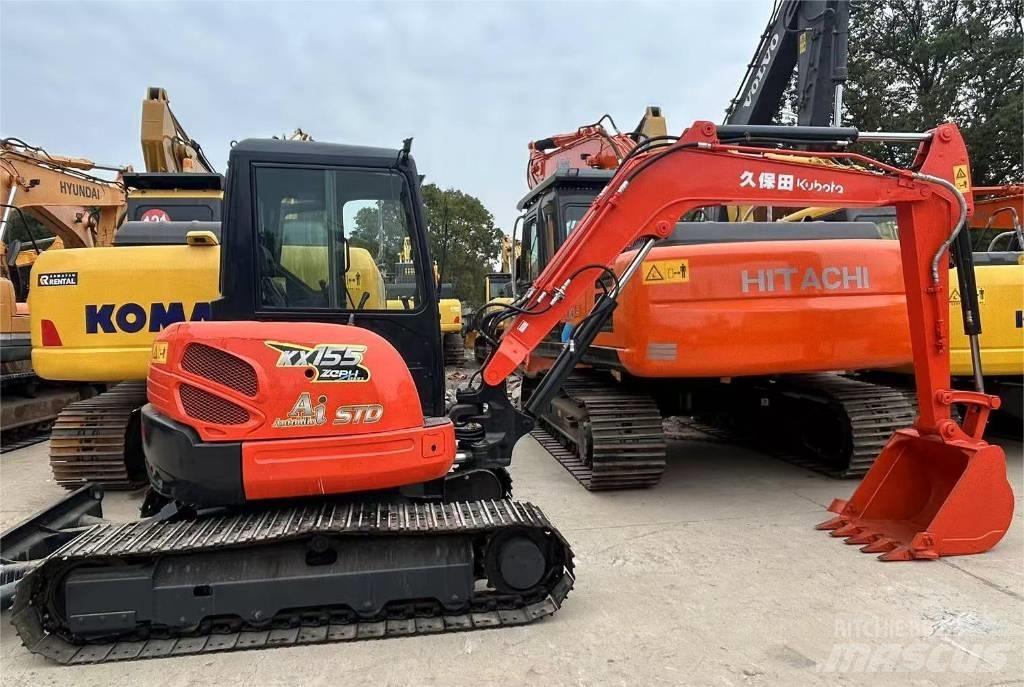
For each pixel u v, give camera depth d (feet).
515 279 26.35
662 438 17.83
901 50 77.30
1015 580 12.01
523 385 27.45
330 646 10.18
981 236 39.09
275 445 10.39
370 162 12.39
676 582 12.30
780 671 9.26
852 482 18.63
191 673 9.50
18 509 18.29
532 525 10.77
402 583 10.59
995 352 19.42
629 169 13.57
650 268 15.93
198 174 30.27
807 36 27.45
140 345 17.74
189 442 10.28
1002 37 71.56
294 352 10.54
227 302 11.88
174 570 10.21
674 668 9.40
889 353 16.20
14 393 28.27
